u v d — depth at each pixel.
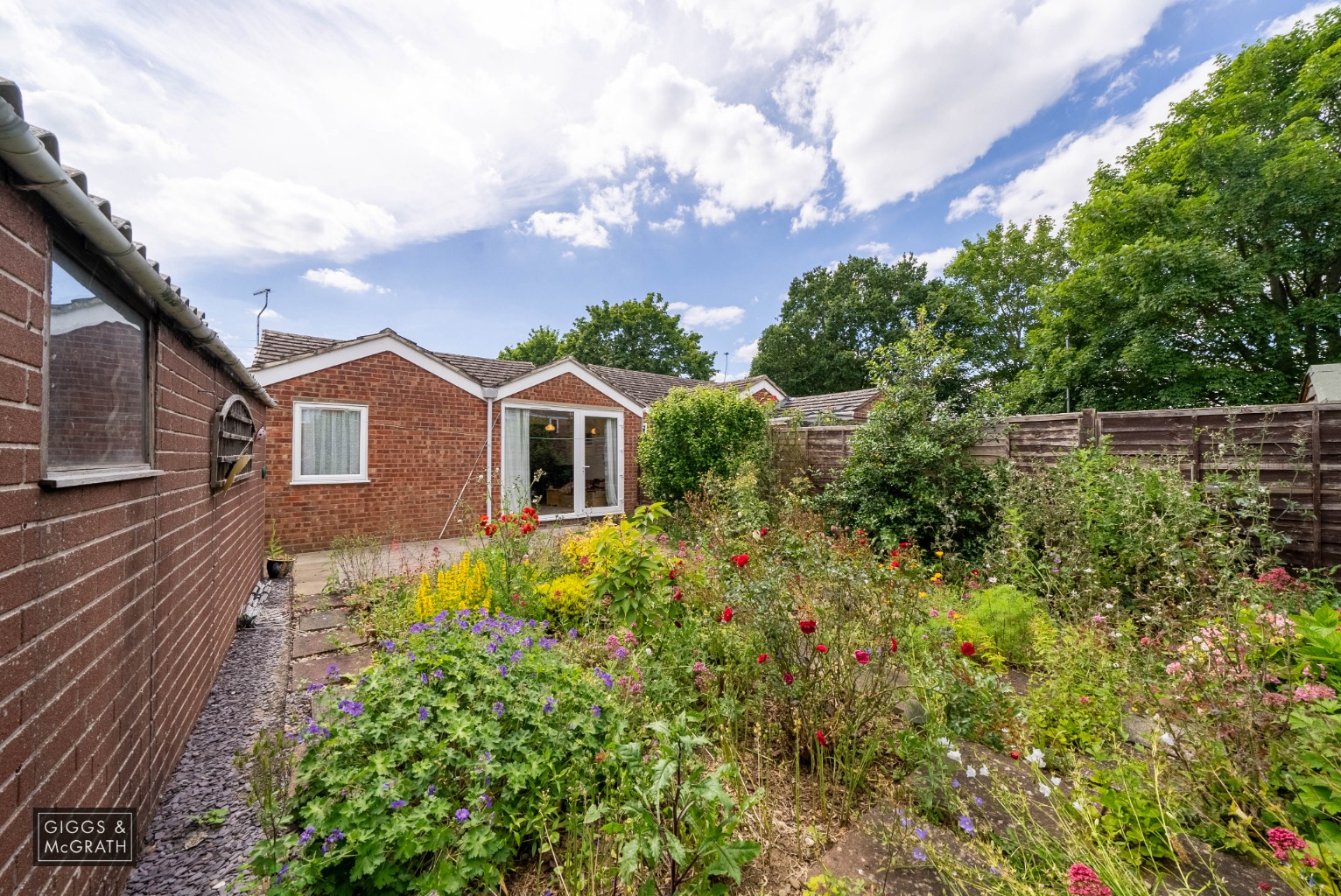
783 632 2.64
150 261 2.12
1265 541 3.93
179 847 1.98
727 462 8.47
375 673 2.37
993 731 2.49
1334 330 10.77
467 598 4.01
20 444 1.33
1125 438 5.20
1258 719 2.03
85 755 1.61
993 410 6.41
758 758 2.35
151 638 2.22
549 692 2.36
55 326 1.60
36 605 1.37
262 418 6.05
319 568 6.41
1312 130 10.21
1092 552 4.31
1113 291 11.88
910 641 3.01
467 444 8.76
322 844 1.61
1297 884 1.49
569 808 2.00
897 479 6.45
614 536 3.81
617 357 32.09
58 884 1.43
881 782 2.31
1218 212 10.52
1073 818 1.86
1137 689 2.49
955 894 1.62
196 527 3.02
